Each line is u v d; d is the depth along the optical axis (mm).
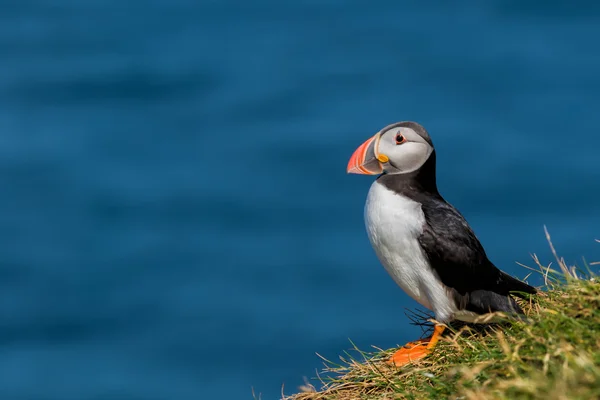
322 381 6156
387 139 6656
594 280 5879
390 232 6445
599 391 4234
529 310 6332
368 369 6066
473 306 6281
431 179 6648
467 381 5039
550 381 4457
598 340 4816
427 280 6387
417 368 5820
